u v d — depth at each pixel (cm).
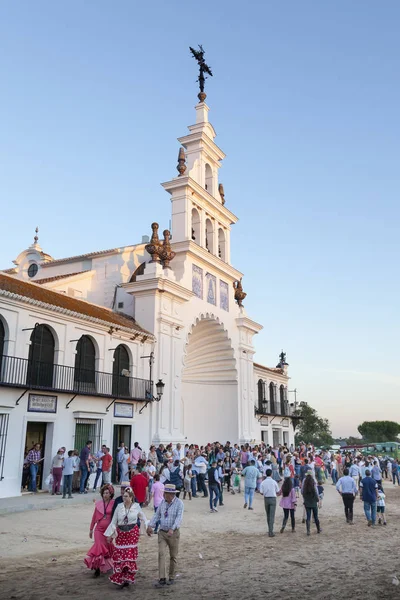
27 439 1628
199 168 2917
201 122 2959
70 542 1005
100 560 766
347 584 741
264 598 666
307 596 677
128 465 1770
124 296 2544
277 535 1173
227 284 3047
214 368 2994
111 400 1931
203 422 2903
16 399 1550
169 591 699
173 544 747
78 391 1731
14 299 1579
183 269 2591
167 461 1597
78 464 1611
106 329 1967
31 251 3067
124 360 2095
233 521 1357
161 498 1275
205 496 1848
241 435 2853
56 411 1692
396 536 1172
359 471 2017
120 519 734
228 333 2934
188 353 2902
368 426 11519
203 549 1011
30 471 1574
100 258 2792
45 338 1722
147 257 2838
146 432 2122
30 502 1366
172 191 2756
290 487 1229
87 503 1480
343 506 1741
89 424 1855
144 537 1141
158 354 2261
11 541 992
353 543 1078
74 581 742
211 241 2961
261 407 3538
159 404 2197
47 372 1695
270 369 3900
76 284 2645
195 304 2634
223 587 722
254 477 1592
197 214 2842
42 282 2548
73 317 1806
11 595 668
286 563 884
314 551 991
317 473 1702
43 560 865
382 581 760
